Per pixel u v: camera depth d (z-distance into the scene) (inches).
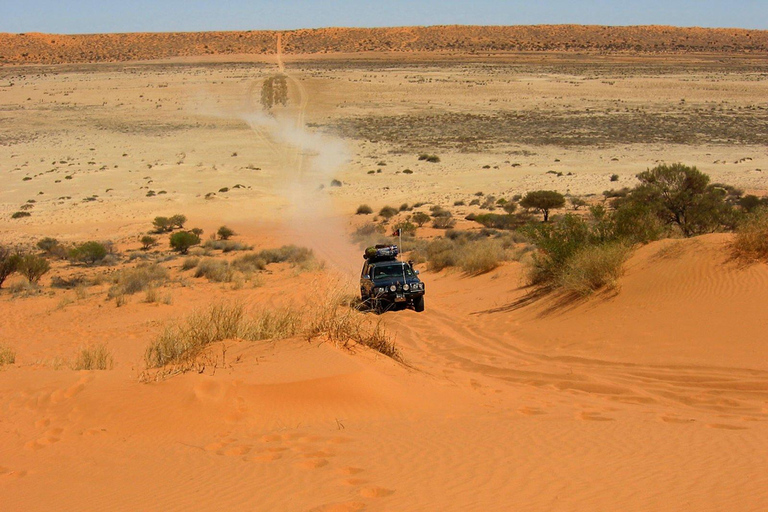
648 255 563.2
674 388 337.4
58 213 2176.4
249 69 7116.1
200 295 927.0
